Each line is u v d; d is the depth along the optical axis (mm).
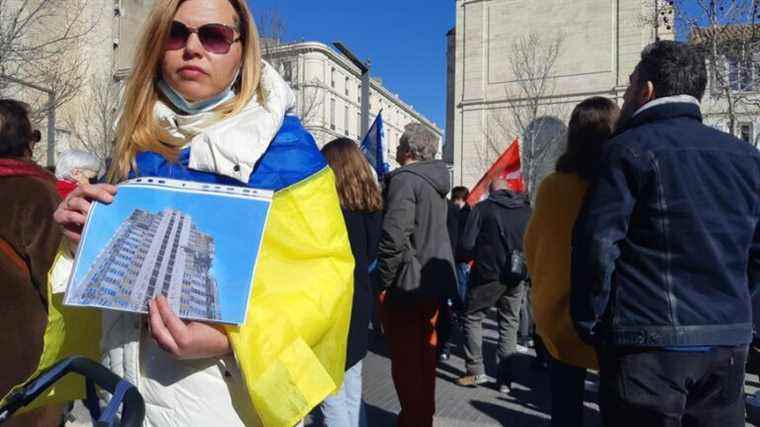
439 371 6531
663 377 2195
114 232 1350
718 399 2254
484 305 5785
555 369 3508
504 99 32812
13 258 2477
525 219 5613
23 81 9133
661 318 2184
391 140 80562
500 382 5707
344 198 3338
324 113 50469
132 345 1424
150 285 1260
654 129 2307
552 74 31766
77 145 18469
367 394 5535
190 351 1255
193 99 1522
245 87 1536
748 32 8023
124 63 24672
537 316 3301
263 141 1432
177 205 1379
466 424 4742
